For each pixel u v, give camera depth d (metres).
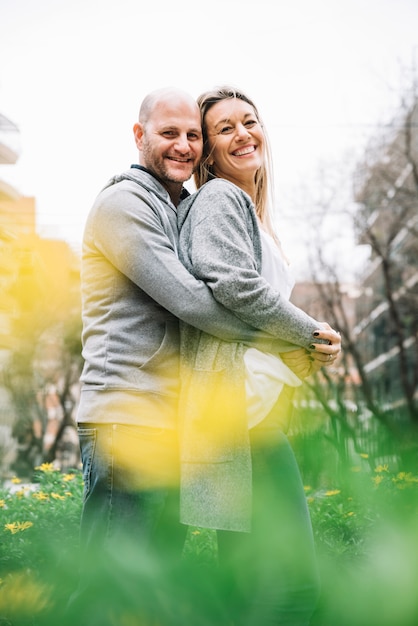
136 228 2.55
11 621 1.53
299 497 2.45
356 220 27.92
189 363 2.54
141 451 2.35
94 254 2.65
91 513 2.44
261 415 2.49
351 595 1.40
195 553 2.54
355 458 3.76
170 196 2.90
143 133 2.84
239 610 2.03
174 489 2.55
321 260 29.08
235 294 2.48
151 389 2.49
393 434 3.58
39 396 24.28
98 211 2.61
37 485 5.11
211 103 3.00
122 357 2.52
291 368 2.65
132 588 1.44
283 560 1.79
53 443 25.86
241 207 2.71
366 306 33.09
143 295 2.60
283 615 2.02
